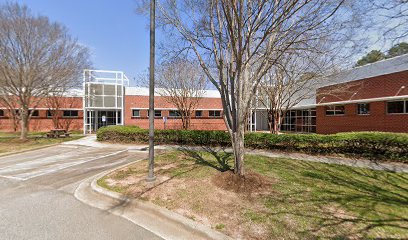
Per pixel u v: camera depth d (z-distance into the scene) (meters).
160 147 11.59
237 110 5.17
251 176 5.37
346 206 3.97
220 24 5.55
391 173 6.35
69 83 15.36
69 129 23.50
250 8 4.98
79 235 3.17
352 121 14.41
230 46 5.53
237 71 5.07
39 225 3.46
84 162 8.38
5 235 3.15
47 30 12.99
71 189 5.27
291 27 4.87
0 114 22.19
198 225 3.33
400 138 7.51
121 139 13.88
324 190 4.80
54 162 8.41
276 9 4.56
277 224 3.32
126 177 5.84
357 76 14.31
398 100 11.77
